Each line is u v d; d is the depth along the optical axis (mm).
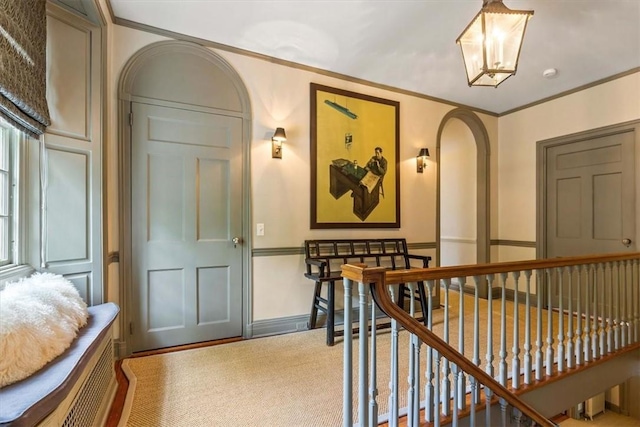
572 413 3277
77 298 1755
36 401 1000
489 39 1864
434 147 3998
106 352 1816
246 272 2926
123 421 1693
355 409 1792
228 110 2871
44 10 1809
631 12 2326
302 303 3164
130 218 2520
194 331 2738
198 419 1719
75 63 2080
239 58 2908
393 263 3480
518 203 4285
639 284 2688
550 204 3953
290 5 2299
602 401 3338
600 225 3504
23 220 1815
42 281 1659
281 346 2693
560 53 2924
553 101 3904
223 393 1967
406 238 3797
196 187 2754
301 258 3164
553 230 3926
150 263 2592
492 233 4465
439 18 2439
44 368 1215
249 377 2162
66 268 2012
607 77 3398
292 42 2789
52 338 1326
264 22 2504
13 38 1490
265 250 3004
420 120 3893
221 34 2680
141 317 2557
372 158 3557
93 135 2184
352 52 2939
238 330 2898
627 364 2609
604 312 2441
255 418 1734
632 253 2582
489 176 4445
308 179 3209
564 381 2195
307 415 1763
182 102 2701
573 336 2242
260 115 2992
